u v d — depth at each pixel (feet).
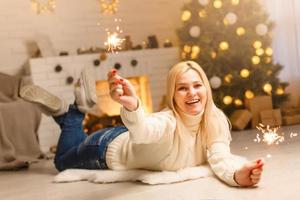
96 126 15.11
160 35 17.60
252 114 14.21
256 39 14.51
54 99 9.87
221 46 14.29
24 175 10.39
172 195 6.88
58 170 9.76
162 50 16.15
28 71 15.47
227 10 14.52
